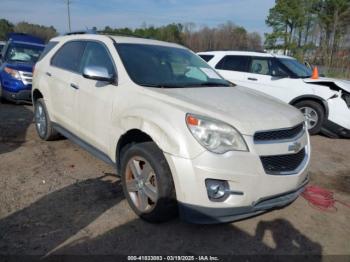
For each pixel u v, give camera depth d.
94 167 4.79
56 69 5.20
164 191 3.15
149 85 3.75
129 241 3.15
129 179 3.59
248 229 3.48
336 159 5.95
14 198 3.78
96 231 3.26
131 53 4.18
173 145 3.00
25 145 5.59
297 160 3.39
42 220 3.38
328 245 3.31
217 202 2.96
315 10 41.41
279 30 43.34
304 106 7.44
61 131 5.11
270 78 7.91
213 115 3.04
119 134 3.68
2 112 8.19
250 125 3.02
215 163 2.89
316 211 3.95
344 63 31.27
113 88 3.89
